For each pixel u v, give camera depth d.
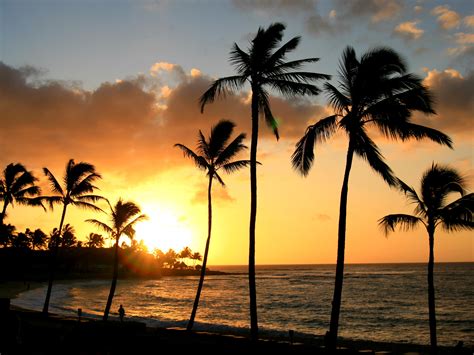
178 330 23.70
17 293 84.69
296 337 35.34
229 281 176.38
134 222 31.95
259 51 17.59
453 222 19.17
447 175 19.78
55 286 116.75
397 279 140.38
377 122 15.85
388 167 16.12
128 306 70.81
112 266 191.75
